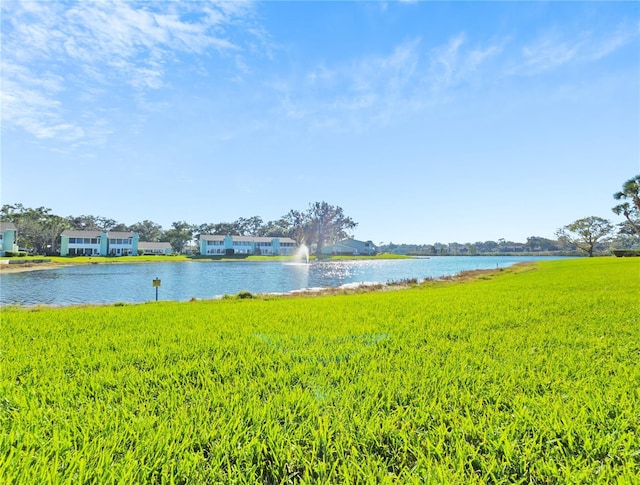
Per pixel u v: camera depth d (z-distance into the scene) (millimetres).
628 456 1771
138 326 6031
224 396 2621
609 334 4758
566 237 69562
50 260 54344
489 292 11492
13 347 4406
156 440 1944
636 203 47781
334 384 2941
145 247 86188
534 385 2805
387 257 91812
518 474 1702
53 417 2283
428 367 3316
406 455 1875
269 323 6199
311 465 1765
